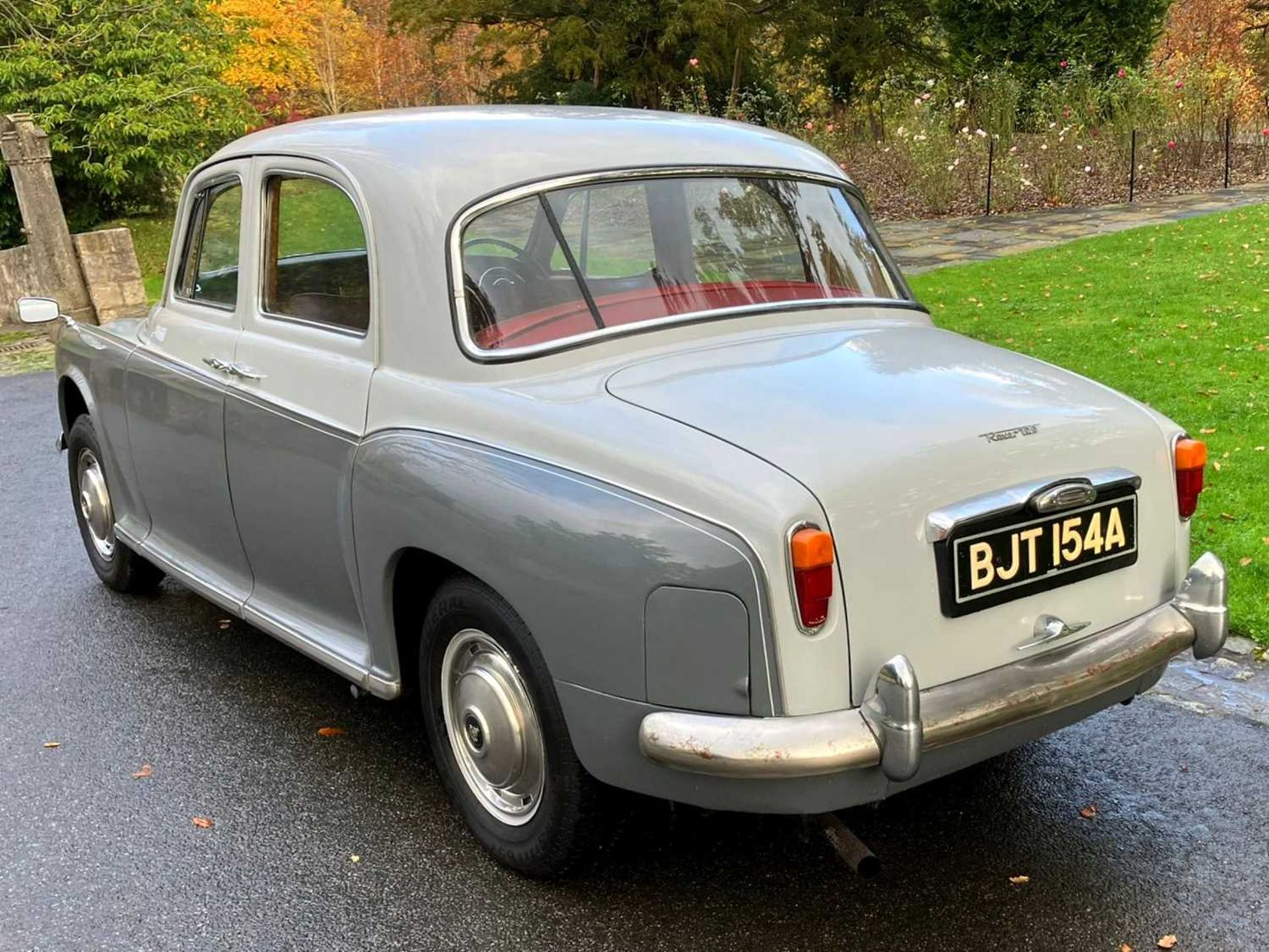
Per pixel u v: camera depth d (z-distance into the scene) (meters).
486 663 2.94
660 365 2.93
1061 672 2.60
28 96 19.34
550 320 3.02
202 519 4.08
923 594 2.46
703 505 2.36
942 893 2.90
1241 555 4.84
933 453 2.50
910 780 2.45
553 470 2.62
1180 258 11.91
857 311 3.46
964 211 17.47
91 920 2.90
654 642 2.40
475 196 3.09
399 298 3.12
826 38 27.94
